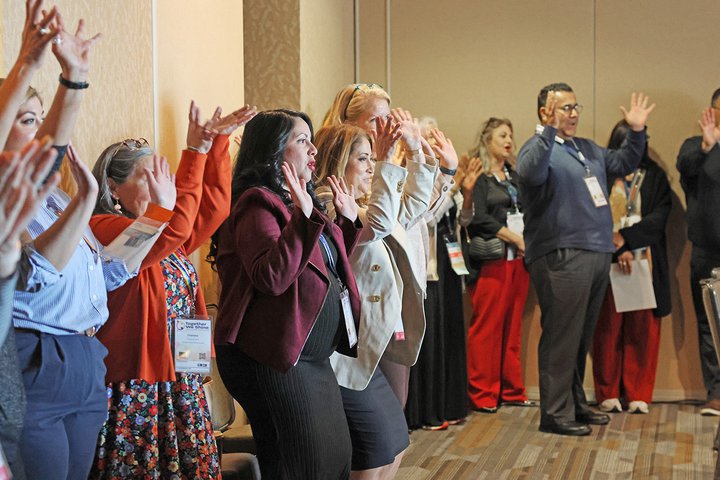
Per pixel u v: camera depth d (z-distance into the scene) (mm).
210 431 2891
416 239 3783
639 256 5891
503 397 6191
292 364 2545
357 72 6516
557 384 5332
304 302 2611
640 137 5602
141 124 3271
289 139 2846
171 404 2729
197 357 2762
